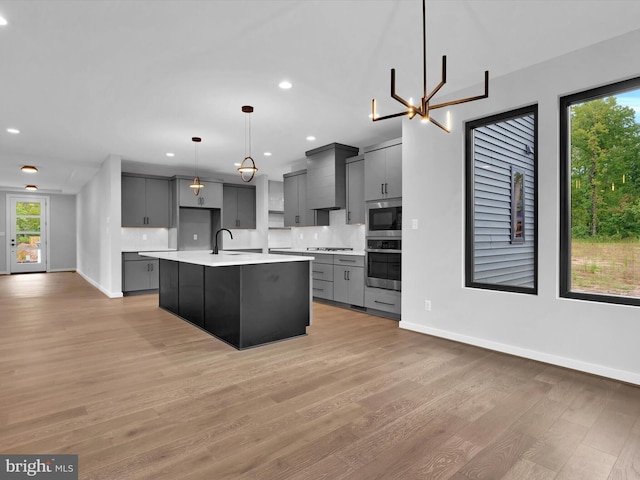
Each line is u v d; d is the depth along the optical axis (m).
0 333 3.83
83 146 5.38
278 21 2.31
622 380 2.52
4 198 10.05
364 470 1.59
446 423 1.99
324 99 3.60
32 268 10.44
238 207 7.87
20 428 1.94
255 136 4.91
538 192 2.94
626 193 2.80
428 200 3.74
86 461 1.65
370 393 2.37
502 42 2.59
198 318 4.07
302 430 1.92
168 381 2.56
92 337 3.68
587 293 2.73
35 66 2.86
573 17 2.29
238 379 2.60
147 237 7.07
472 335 3.39
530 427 1.95
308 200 5.83
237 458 1.68
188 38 2.49
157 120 4.19
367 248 4.78
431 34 2.47
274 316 3.50
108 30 2.38
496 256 4.13
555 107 2.83
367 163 4.80
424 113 1.85
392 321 4.38
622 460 1.67
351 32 2.44
